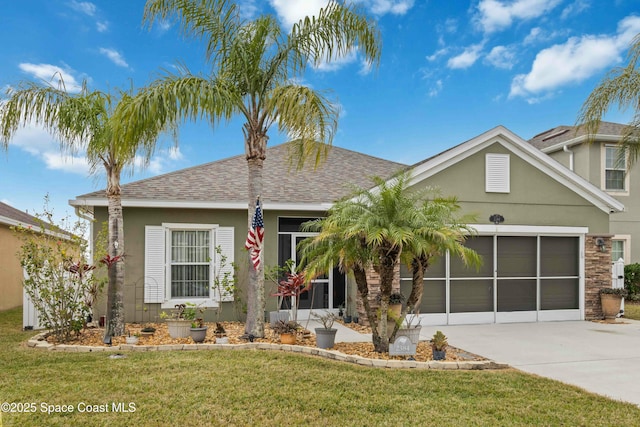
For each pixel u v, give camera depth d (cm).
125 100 895
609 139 1906
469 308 1289
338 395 622
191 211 1254
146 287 1212
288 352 870
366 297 886
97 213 1210
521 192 1336
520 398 629
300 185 1439
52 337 978
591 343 1016
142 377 685
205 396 606
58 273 964
